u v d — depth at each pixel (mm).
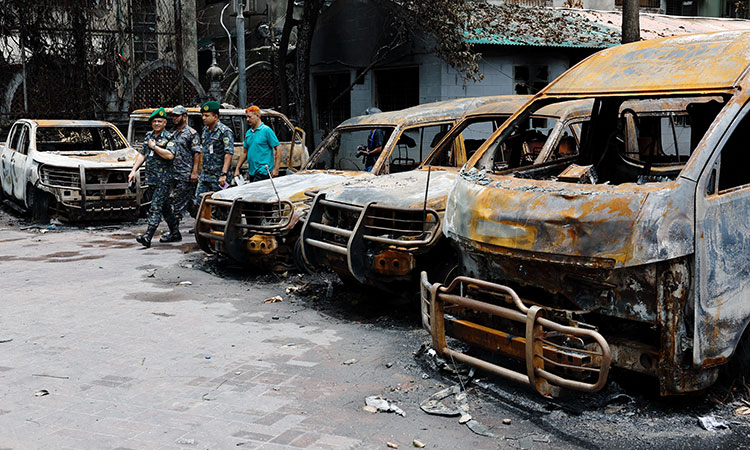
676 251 4047
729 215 4344
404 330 6441
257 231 8250
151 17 21875
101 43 19297
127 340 6168
